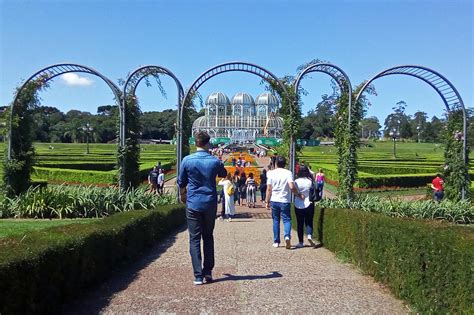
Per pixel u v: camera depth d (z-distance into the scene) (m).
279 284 5.88
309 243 9.66
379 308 4.93
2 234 9.47
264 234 11.30
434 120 122.81
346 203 14.74
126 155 16.50
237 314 4.68
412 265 4.86
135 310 4.79
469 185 16.83
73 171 28.53
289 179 8.87
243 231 12.02
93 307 4.88
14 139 15.32
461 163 16.64
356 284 5.92
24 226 10.92
